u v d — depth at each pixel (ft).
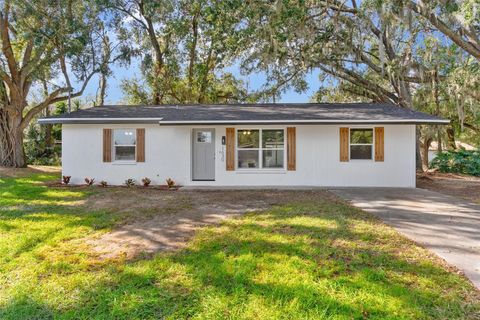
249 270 11.52
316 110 39.37
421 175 44.21
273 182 36.58
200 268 11.83
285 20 36.35
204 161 38.37
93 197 27.48
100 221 18.70
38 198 26.73
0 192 29.27
